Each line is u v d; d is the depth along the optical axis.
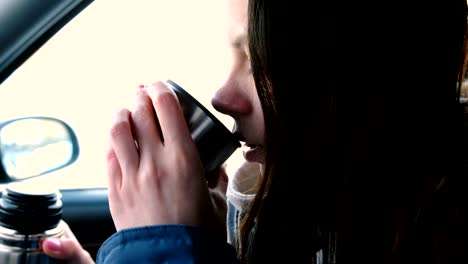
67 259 0.83
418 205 0.84
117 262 0.77
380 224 0.85
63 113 1.76
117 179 0.86
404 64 0.83
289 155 0.81
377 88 0.82
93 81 1.95
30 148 0.93
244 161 1.10
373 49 0.81
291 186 0.83
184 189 0.81
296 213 0.87
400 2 0.82
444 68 0.87
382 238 0.84
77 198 1.43
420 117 0.86
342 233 0.85
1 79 1.13
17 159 0.92
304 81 0.79
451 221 0.83
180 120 0.82
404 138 0.85
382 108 0.82
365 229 0.85
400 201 0.84
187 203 0.81
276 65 0.78
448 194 0.84
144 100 0.86
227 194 1.09
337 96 0.80
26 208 0.77
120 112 0.87
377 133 0.83
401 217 0.84
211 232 0.79
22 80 1.21
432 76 0.86
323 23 0.78
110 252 0.79
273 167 0.82
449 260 0.82
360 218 0.84
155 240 0.78
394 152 0.84
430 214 0.83
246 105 0.84
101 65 2.02
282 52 0.77
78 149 0.97
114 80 1.95
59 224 0.85
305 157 0.82
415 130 0.85
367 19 0.80
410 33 0.83
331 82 0.80
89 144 1.61
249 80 0.83
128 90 1.91
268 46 0.77
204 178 0.83
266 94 0.79
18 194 0.78
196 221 0.80
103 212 1.44
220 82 0.87
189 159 0.81
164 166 0.82
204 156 0.84
